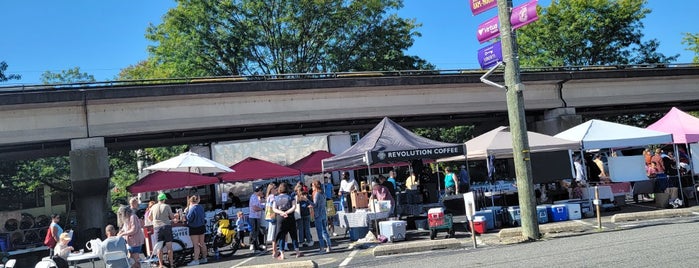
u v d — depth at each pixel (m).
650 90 33.81
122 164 46.59
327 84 26.94
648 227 12.57
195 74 40.12
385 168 31.16
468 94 30.36
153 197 30.70
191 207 13.61
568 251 9.73
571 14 44.44
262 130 28.80
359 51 43.28
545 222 15.59
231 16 40.06
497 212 15.50
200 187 27.28
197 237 13.59
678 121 18.45
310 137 27.27
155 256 13.48
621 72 32.22
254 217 15.15
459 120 33.19
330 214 17.27
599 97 32.56
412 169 21.28
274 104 26.69
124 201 58.09
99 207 23.94
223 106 25.81
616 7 43.94
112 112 23.94
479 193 18.97
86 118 23.48
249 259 13.61
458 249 11.70
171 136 27.31
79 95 22.70
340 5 41.41
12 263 13.54
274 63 40.72
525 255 9.72
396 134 15.34
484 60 13.12
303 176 26.36
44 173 38.66
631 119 47.44
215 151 25.64
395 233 13.92
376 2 41.72
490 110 30.73
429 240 12.87
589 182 19.53
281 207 12.90
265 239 15.39
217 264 13.28
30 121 22.66
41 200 47.09
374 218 14.35
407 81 28.34
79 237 20.92
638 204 19.30
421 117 30.52
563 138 17.56
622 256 8.66
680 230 11.36
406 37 44.53
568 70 32.06
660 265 7.64
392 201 14.98
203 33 39.41
